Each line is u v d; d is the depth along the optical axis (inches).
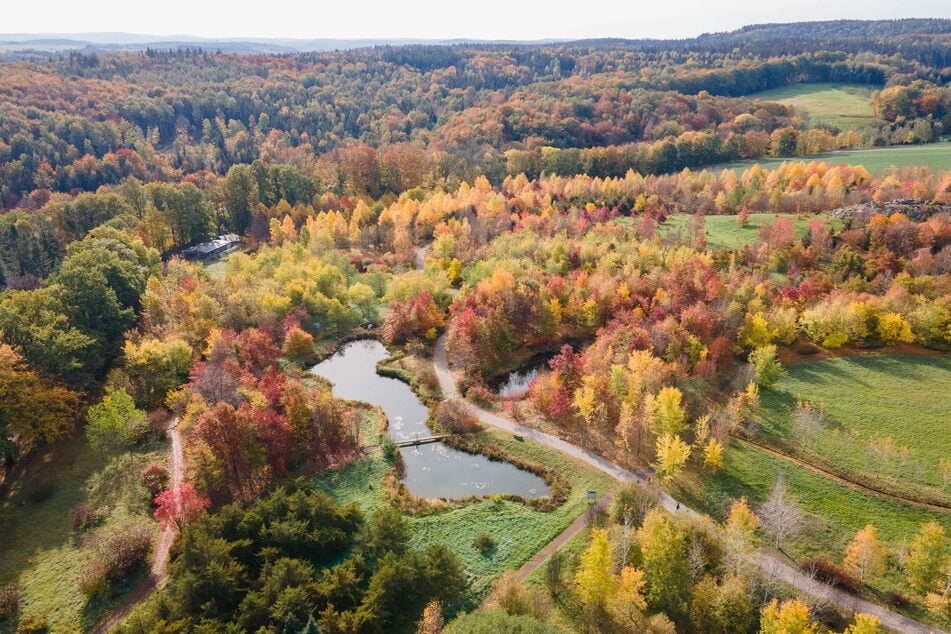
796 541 2313.0
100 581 2175.2
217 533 2272.4
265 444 2768.2
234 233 7037.4
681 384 3221.0
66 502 2662.4
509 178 7642.7
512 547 2412.6
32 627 2033.7
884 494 2549.2
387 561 2159.2
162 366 3415.4
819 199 5580.7
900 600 2048.5
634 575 1989.4
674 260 4478.3
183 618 1934.1
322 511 2393.0
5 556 2367.1
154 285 4352.9
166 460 2930.6
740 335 3622.0
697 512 2513.5
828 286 4037.9
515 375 3937.0
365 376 3937.0
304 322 4419.3
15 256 4975.4
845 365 3476.9
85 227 5876.0
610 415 3161.9
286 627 1829.5
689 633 1982.0
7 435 2859.3
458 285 5221.5
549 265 4778.5
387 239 6156.5
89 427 2810.0
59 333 3213.6
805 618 1772.9
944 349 3553.2
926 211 4793.3
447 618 2071.9
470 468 2987.2
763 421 3046.3
